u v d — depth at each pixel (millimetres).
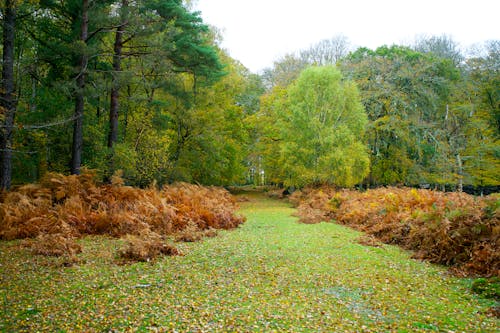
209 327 4594
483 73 30844
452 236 8070
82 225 10969
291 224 14586
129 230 10742
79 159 15133
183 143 25250
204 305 5348
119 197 13125
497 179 27812
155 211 12039
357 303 5539
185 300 5543
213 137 25344
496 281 6113
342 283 6543
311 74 26062
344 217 14945
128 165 16750
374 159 30672
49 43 14414
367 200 16547
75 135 15055
